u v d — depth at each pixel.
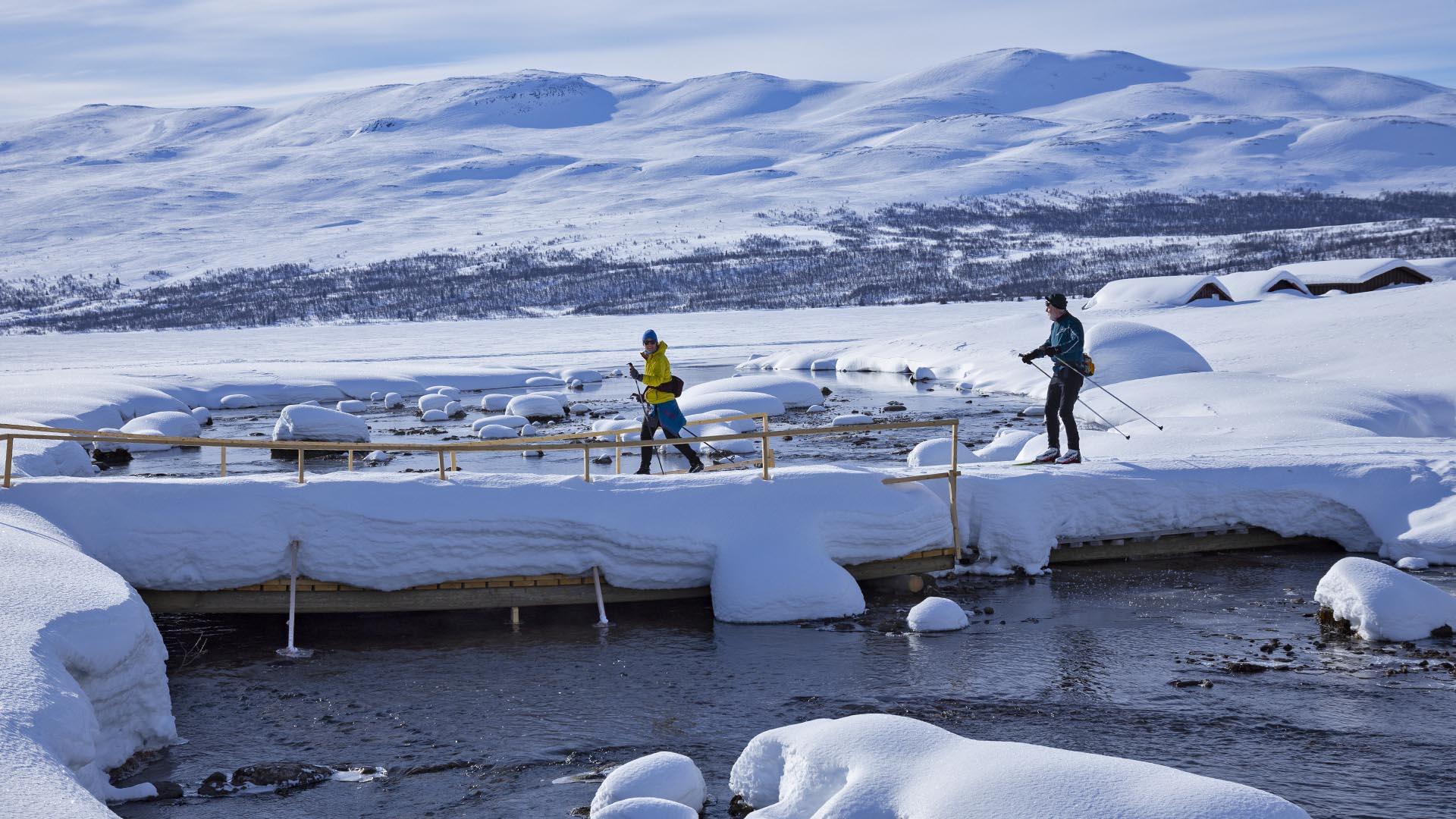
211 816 6.51
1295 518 12.50
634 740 7.64
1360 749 7.25
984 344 40.69
